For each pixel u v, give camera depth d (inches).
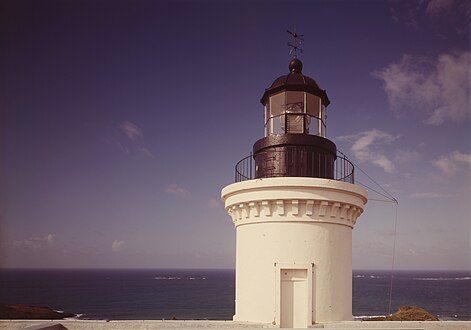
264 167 491.2
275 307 458.6
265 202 467.8
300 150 480.4
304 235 465.4
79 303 3846.0
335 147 511.5
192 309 3417.8
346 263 486.9
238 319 487.8
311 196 459.8
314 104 523.8
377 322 434.0
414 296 4820.4
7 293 4872.0
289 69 537.6
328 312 460.1
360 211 506.0
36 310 1390.3
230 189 494.6
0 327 396.2
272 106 525.7
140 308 3476.9
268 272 466.9
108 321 414.6
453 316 3100.4
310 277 460.1
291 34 546.0
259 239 476.7
